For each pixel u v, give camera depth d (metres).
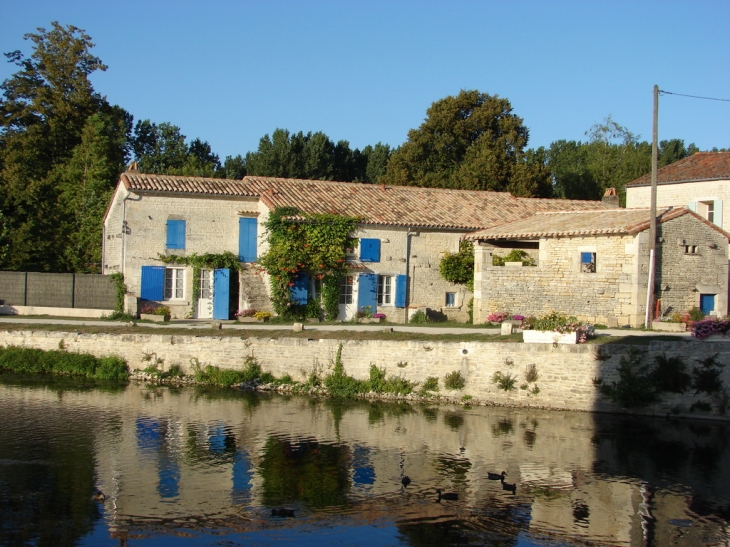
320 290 31.78
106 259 33.66
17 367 26.66
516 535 13.60
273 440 18.95
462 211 35.41
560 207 37.59
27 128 48.72
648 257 26.61
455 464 17.30
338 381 23.44
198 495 15.23
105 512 14.27
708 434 19.39
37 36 49.50
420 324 29.83
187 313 31.50
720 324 22.12
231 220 32.62
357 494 15.42
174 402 22.62
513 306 29.69
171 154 58.91
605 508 14.86
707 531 13.88
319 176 62.41
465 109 54.84
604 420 20.50
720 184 33.25
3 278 32.97
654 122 26.44
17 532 13.27
